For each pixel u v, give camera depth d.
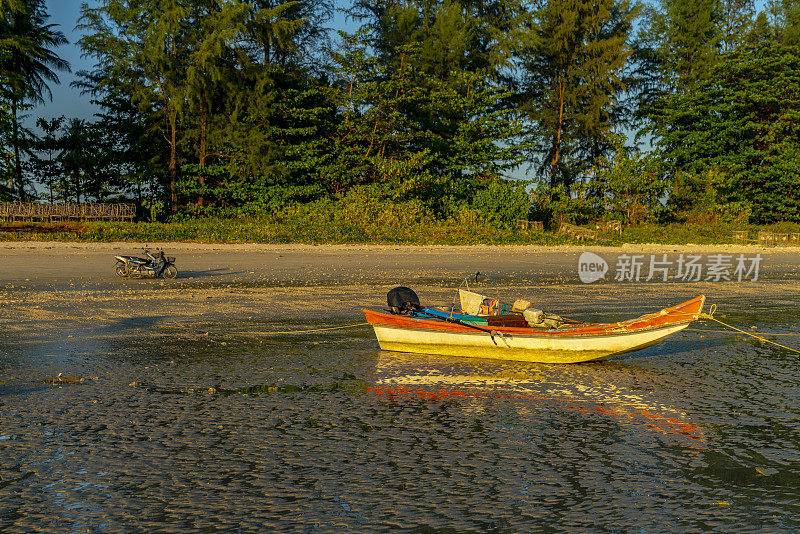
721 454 6.77
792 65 59.31
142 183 48.00
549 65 62.78
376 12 61.69
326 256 30.14
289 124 50.84
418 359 11.17
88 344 11.81
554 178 62.88
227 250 31.59
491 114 54.09
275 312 15.53
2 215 37.81
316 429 7.44
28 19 48.28
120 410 8.05
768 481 6.08
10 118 44.12
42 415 7.80
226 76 47.44
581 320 15.16
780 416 8.12
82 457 6.48
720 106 59.50
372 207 41.84
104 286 19.45
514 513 5.35
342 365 10.62
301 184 50.19
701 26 62.72
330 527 5.07
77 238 33.94
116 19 44.12
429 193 47.84
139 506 5.41
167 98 45.94
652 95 67.38
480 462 6.48
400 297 12.42
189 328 13.48
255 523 5.12
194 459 6.46
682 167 61.31
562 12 59.69
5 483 5.84
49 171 48.59
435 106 54.50
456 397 8.88
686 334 13.75
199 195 48.31
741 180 58.72
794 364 11.02
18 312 14.88
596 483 5.99
